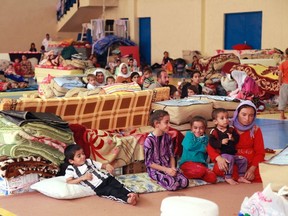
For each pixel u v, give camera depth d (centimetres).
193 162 609
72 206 520
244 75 1230
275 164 474
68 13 2720
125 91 740
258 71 1223
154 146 591
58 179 559
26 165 561
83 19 2741
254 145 611
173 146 617
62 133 586
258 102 1209
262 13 1942
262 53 1716
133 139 642
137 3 2522
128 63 1784
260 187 589
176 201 376
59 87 1083
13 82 1664
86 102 650
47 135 576
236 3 2036
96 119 665
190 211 362
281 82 1112
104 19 2520
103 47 2306
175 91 927
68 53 2125
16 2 2780
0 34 2764
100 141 619
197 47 2209
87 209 511
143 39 2531
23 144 562
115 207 518
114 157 622
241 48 1958
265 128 1006
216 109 634
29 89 1655
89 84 1063
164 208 374
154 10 2427
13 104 602
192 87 965
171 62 2109
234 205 524
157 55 2442
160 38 2411
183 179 576
